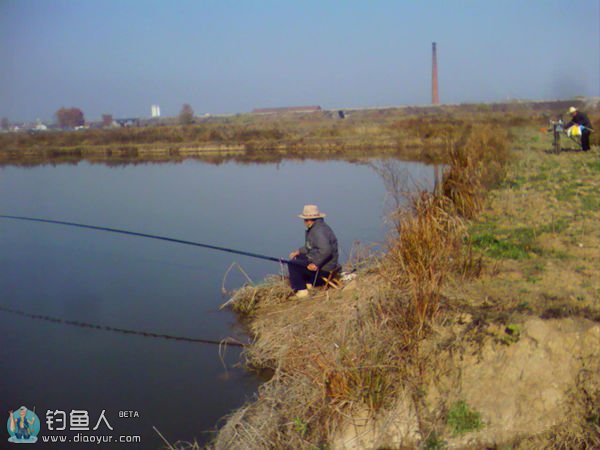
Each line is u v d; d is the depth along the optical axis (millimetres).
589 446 5457
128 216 19172
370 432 6039
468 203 11484
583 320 6211
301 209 19062
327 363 6402
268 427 6203
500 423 5863
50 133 61812
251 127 59188
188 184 27000
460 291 7363
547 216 10867
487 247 9156
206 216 18562
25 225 18406
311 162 35594
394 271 7664
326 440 6031
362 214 17281
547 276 7711
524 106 68188
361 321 6953
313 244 9453
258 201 21078
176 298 10891
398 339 6523
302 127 57969
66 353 8758
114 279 12281
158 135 55562
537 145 24422
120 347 8922
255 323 9242
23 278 12570
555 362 5973
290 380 7039
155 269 12883
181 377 7922
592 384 5762
